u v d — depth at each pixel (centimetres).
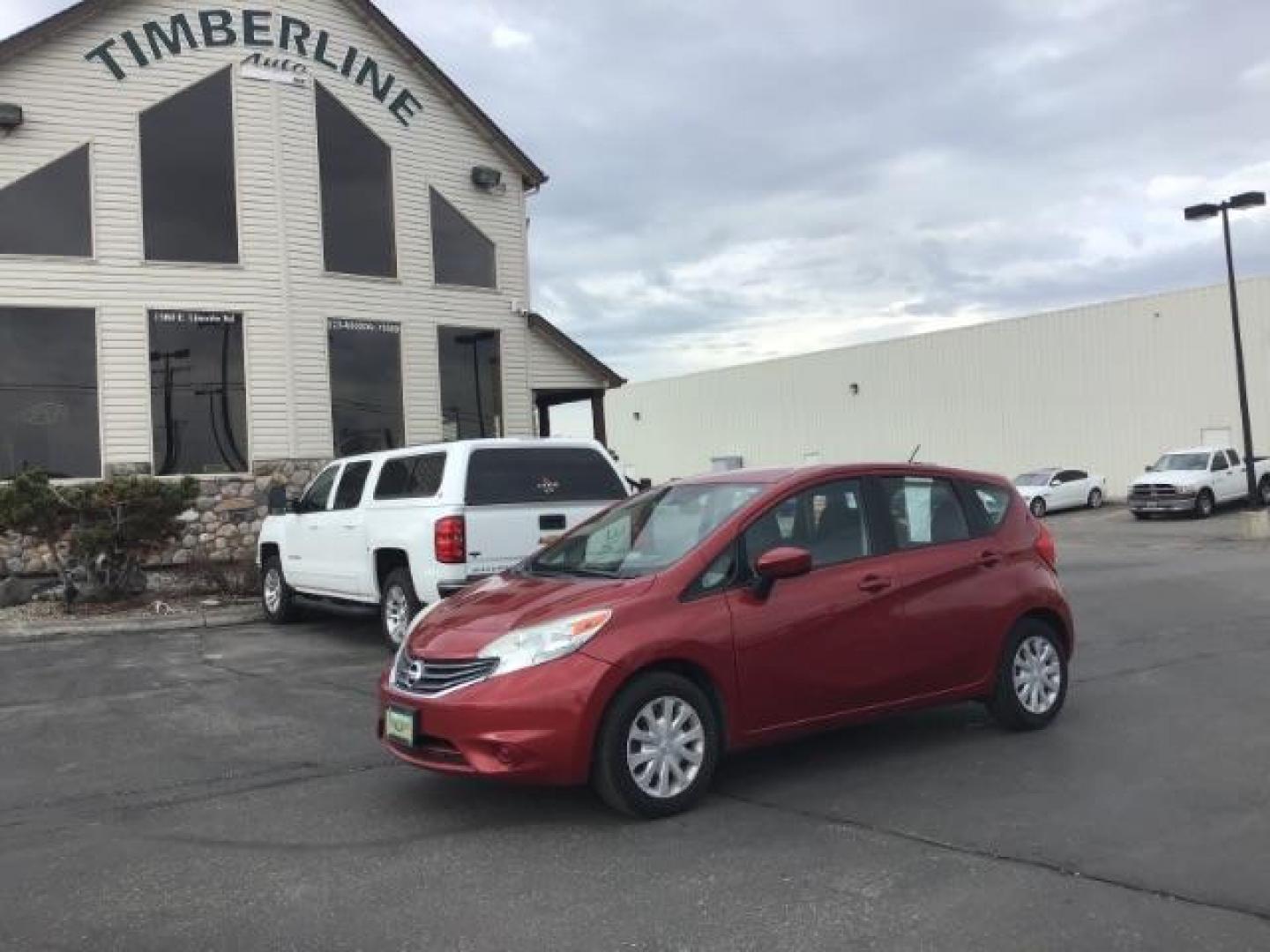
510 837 528
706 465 5675
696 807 561
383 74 1864
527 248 2052
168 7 1669
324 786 628
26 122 1570
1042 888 447
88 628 1254
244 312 1700
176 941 421
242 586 1490
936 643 653
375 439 1828
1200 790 572
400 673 579
